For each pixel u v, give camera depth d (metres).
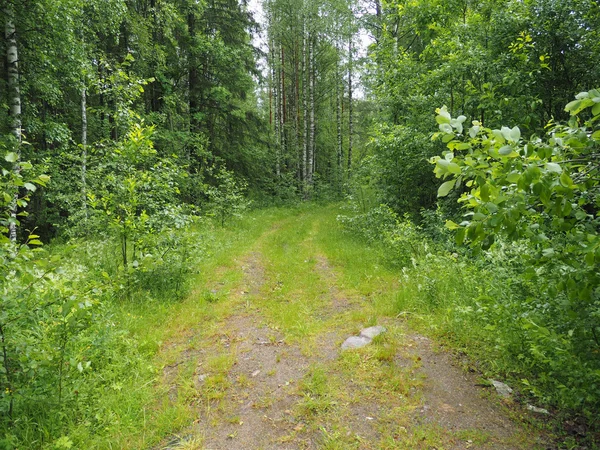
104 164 5.82
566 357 2.47
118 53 12.60
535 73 6.33
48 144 11.70
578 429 2.47
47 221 10.73
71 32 8.30
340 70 21.92
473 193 2.04
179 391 3.10
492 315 3.33
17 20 7.73
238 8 16.81
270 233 11.54
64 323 2.74
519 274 3.37
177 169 6.41
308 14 20.98
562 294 2.71
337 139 29.03
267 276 6.90
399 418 2.74
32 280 2.50
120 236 5.59
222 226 12.01
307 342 4.07
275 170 23.42
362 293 5.68
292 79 26.58
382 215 9.23
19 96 7.89
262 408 2.96
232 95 17.55
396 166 9.30
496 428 2.56
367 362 3.53
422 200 9.86
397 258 6.91
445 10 9.28
